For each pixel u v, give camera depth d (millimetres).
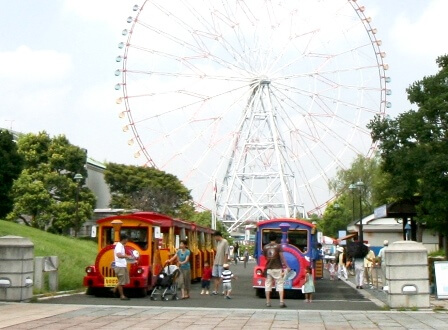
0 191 55906
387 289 22797
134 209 85062
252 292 32156
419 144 34062
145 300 25359
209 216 90000
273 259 22938
